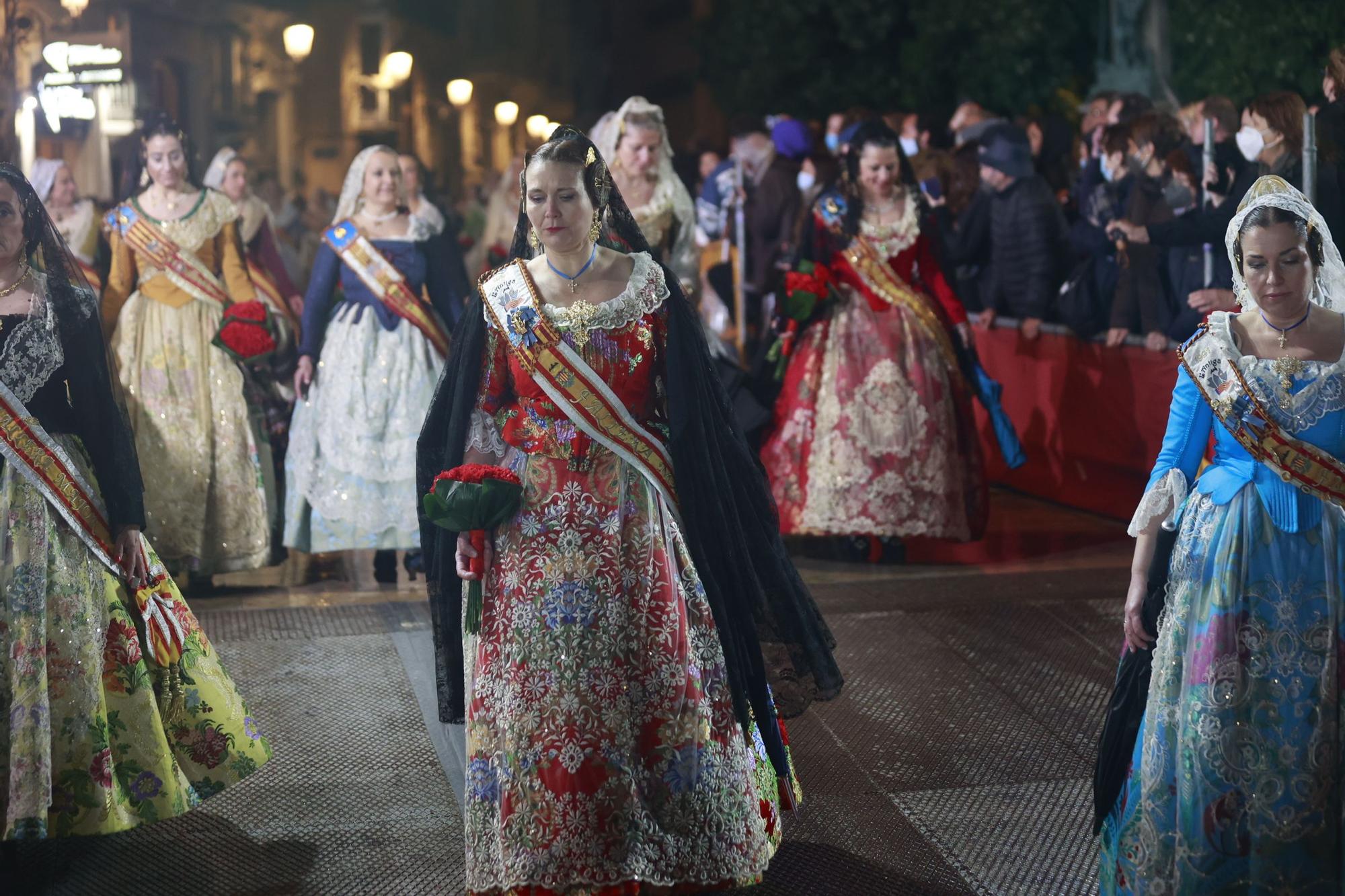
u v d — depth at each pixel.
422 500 3.43
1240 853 2.92
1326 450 2.96
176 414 6.12
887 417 6.66
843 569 6.72
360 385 6.31
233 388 6.23
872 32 15.05
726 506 3.36
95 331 3.55
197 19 22.44
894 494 6.64
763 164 10.48
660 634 3.19
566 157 3.24
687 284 6.54
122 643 3.52
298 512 6.40
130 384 6.11
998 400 6.86
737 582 3.33
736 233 10.02
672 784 3.14
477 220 16.53
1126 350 7.32
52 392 3.47
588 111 31.22
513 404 3.40
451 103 28.95
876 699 4.80
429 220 6.56
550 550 3.22
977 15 12.95
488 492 3.18
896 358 6.70
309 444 6.36
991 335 8.65
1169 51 10.84
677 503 3.31
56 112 9.35
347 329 6.35
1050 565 6.71
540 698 3.14
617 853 3.07
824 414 6.77
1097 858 3.65
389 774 4.23
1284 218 2.96
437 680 3.50
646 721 3.16
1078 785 4.11
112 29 10.73
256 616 5.79
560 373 3.24
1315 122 6.07
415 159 6.68
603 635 3.16
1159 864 2.98
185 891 3.52
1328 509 2.97
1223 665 2.93
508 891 3.08
